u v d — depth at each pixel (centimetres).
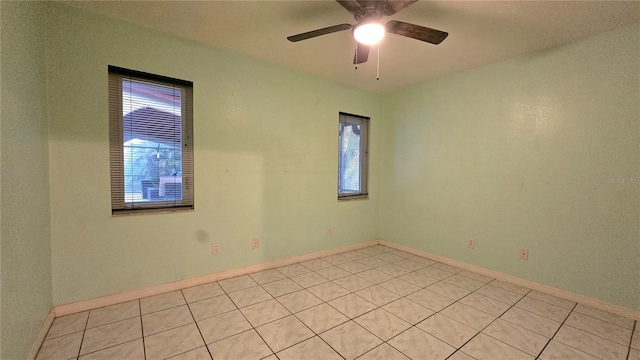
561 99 242
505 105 278
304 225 333
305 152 329
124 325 190
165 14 206
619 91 214
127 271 224
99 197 211
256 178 291
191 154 255
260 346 171
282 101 306
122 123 224
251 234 290
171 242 243
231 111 271
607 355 166
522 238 268
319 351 167
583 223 232
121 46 216
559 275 245
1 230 122
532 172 261
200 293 241
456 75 318
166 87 242
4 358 124
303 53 271
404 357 162
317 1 188
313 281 272
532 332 189
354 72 320
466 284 270
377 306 223
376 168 409
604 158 221
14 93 139
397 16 201
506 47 249
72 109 199
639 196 207
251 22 216
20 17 149
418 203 362
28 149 156
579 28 214
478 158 300
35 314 162
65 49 196
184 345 171
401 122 382
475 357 163
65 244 199
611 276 219
